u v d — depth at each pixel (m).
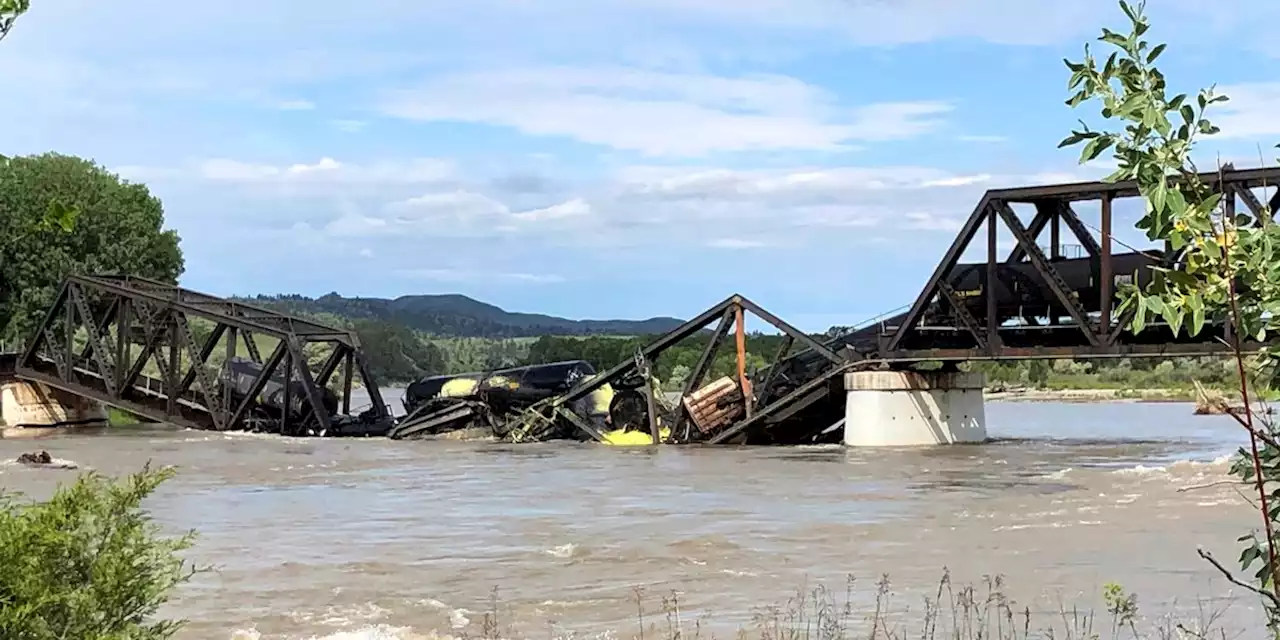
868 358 64.94
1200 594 21.75
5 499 11.55
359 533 32.56
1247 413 7.18
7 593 10.29
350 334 80.75
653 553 28.30
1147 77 7.09
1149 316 7.95
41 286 112.38
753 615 20.81
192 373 81.69
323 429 76.69
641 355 71.44
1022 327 60.47
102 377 82.81
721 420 69.25
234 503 40.09
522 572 26.03
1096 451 58.47
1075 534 29.56
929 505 36.72
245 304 81.94
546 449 66.75
